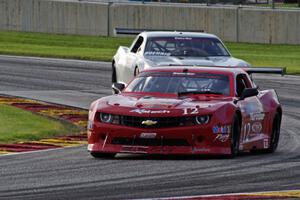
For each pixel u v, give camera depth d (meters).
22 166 34.97
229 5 130.62
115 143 36.94
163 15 124.56
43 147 41.56
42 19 131.88
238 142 38.44
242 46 117.06
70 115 54.81
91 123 37.41
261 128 40.81
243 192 28.86
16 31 133.12
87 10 128.88
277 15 119.31
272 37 119.75
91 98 64.81
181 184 30.45
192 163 35.84
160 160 36.84
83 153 39.41
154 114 36.53
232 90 39.69
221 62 57.16
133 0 141.25
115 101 37.94
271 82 78.56
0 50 103.38
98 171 33.59
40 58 96.31
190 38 60.31
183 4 129.50
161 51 59.38
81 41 121.44
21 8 133.12
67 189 29.36
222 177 32.16
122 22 126.94
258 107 40.66
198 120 36.53
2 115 52.62
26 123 49.81
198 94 39.41
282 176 32.56
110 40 123.69
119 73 63.47
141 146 36.56
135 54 60.81
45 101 61.81
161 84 39.97
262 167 35.06
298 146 43.69
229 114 37.16
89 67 88.38
